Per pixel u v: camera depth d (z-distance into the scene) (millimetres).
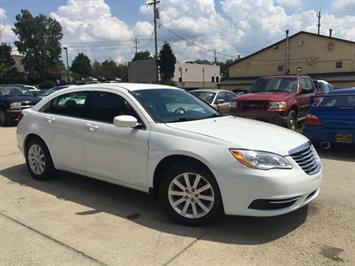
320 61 49594
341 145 8094
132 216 4750
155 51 37344
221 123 4957
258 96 10938
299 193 4102
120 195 5535
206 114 5434
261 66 54031
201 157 4203
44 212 4879
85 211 4914
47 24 92812
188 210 4438
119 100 5180
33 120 6184
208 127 4660
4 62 80062
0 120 14578
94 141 5230
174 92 5707
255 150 4094
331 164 7336
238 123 5062
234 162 4062
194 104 5633
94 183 6105
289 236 4160
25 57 92188
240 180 4020
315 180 4332
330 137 7969
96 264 3609
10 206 5094
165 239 4109
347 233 4227
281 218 4633
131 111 4977
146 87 5516
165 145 4484
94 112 5402
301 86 11852
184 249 3887
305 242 4023
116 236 4188
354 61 47500
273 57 52906
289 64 51656
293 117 11125
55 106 6020
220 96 13234
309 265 3566
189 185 4383
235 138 4293
